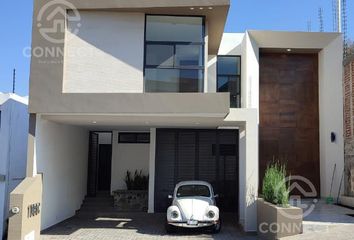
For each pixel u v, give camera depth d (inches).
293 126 751.7
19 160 620.1
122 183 733.3
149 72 504.1
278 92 756.6
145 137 742.5
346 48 908.0
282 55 761.6
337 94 715.4
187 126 634.2
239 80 722.8
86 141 716.0
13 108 596.1
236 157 673.6
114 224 581.9
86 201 699.4
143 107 468.4
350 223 479.8
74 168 653.3
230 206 666.8
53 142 557.3
